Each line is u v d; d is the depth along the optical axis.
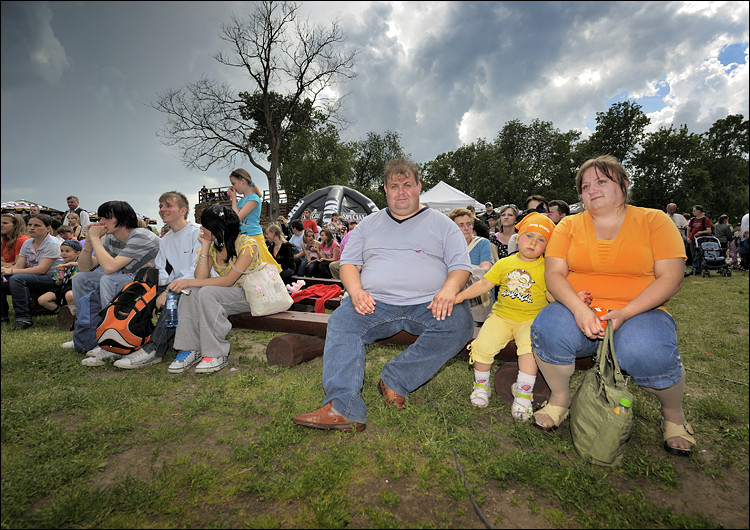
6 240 5.57
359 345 2.38
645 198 41.91
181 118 26.70
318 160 37.03
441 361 2.46
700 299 6.14
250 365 3.28
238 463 1.91
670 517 1.53
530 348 2.37
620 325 2.00
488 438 2.10
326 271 7.80
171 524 1.53
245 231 4.86
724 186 38.88
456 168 54.75
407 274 2.51
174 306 3.26
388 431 2.21
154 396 2.70
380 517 1.54
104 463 1.90
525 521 1.55
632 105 43.81
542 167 46.94
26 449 2.03
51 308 5.31
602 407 1.86
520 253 2.55
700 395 2.67
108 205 3.64
